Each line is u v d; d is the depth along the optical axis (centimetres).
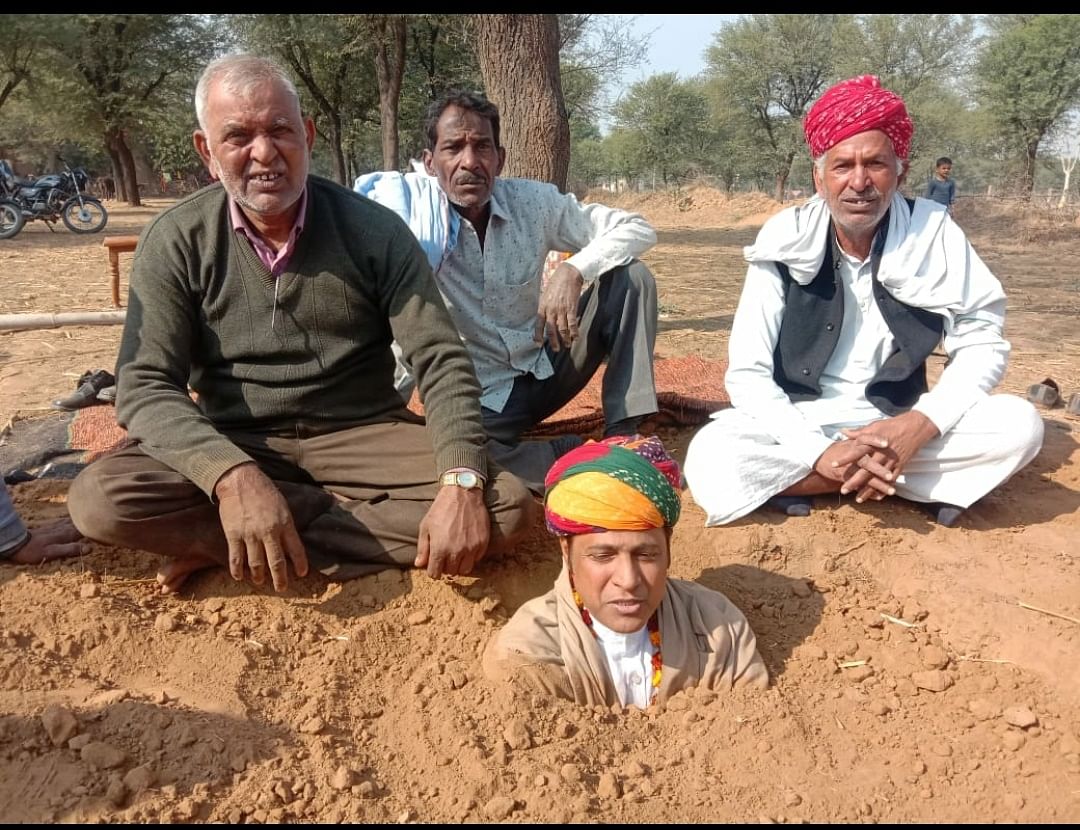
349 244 279
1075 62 2811
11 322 464
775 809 210
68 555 292
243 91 246
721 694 246
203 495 267
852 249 335
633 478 226
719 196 3231
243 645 260
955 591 292
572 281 339
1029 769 222
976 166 4109
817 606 293
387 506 288
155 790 202
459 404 279
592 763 223
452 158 334
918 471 331
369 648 267
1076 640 266
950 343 339
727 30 3906
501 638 251
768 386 336
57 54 2200
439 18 2105
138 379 268
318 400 293
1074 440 425
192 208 270
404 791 213
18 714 221
